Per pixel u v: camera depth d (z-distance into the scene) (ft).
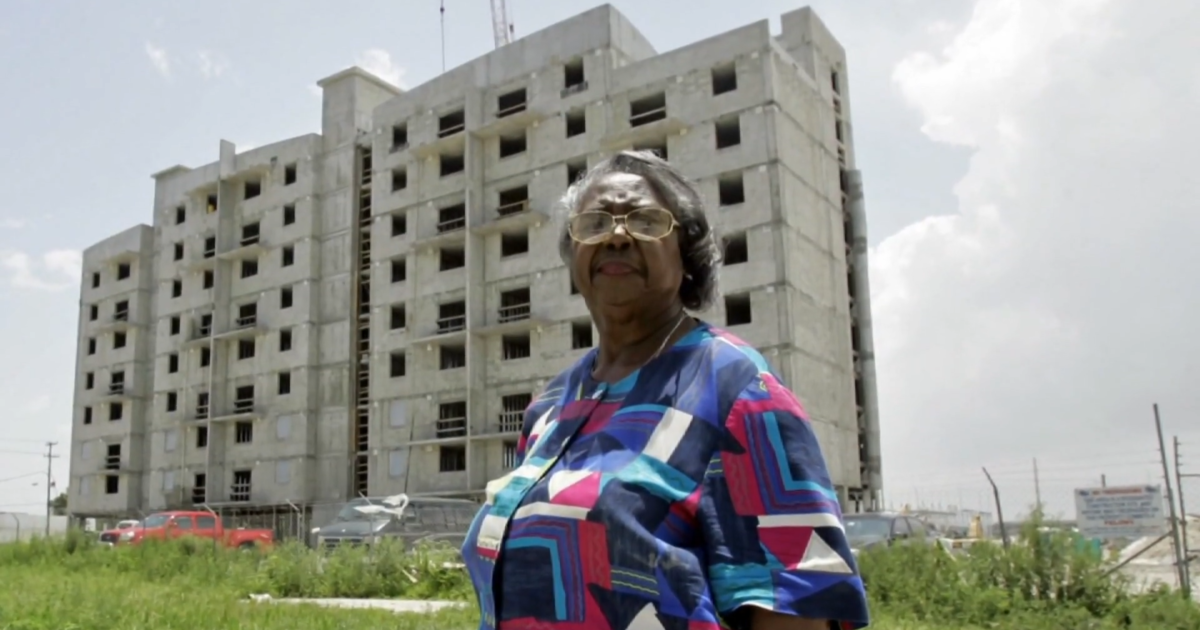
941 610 39.73
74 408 213.66
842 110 157.48
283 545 57.52
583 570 5.68
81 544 63.98
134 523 96.63
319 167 176.14
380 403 156.97
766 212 126.93
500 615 6.03
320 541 63.05
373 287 162.81
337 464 162.40
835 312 139.85
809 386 126.41
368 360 164.86
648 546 5.54
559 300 141.59
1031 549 41.39
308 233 172.35
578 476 5.98
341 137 174.70
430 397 151.23
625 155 7.35
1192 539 56.24
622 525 5.63
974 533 102.22
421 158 160.66
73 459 211.00
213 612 30.73
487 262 150.61
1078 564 39.83
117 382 206.80
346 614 32.73
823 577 5.46
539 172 147.64
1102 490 45.96
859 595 5.50
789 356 122.01
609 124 142.10
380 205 164.45
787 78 135.85
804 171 136.77
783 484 5.69
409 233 159.43
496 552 6.15
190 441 182.29
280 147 180.14
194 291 189.16
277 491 165.78
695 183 7.41
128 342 203.62
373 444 156.35
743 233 128.26
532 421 7.76
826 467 5.90
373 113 168.86
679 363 6.29
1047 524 42.70
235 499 171.73
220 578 53.16
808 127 141.18
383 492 153.07
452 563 53.31
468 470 141.69
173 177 199.82
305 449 163.94
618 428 6.11
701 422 5.89
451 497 144.56
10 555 62.08
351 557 53.98
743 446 5.78
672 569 5.49
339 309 168.45
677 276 6.99
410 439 151.64
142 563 56.34
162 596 36.37
